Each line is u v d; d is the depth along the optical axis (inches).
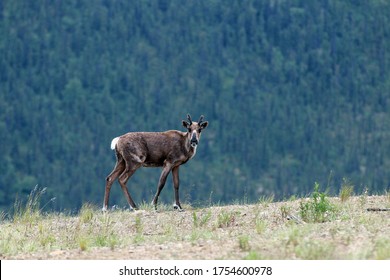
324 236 2532.0
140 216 3223.4
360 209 3031.5
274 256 2338.8
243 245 2466.8
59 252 2571.4
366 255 2304.4
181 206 3649.1
